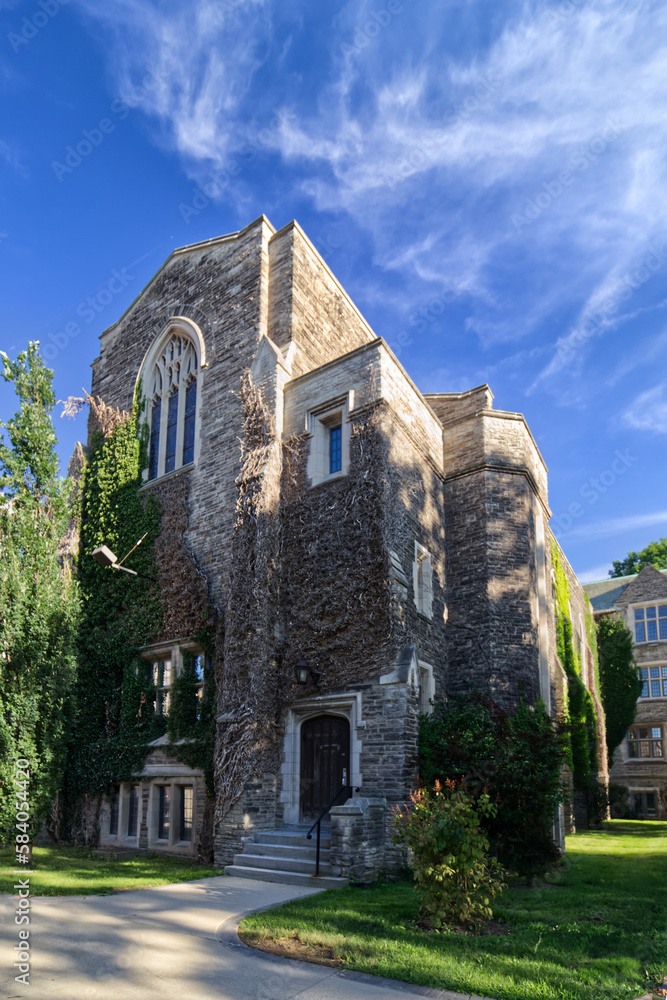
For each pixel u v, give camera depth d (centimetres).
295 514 1368
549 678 1670
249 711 1216
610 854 1479
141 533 1617
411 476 1413
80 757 1562
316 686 1239
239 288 1608
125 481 1719
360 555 1249
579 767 2328
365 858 1005
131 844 1421
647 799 3030
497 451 1611
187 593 1447
